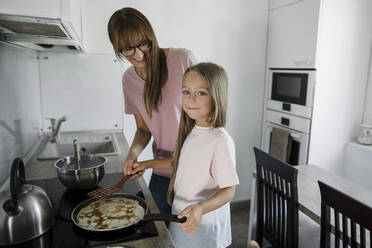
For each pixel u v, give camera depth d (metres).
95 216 0.91
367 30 2.31
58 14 0.81
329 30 2.17
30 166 1.48
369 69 2.41
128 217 0.91
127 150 1.81
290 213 1.35
